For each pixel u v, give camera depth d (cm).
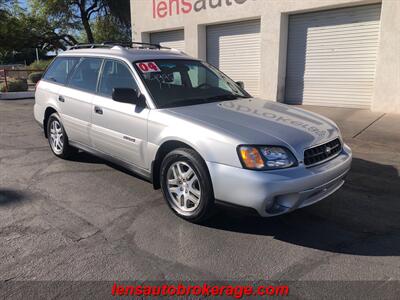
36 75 2005
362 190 485
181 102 440
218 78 532
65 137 584
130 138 446
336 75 1155
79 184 502
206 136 360
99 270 308
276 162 339
